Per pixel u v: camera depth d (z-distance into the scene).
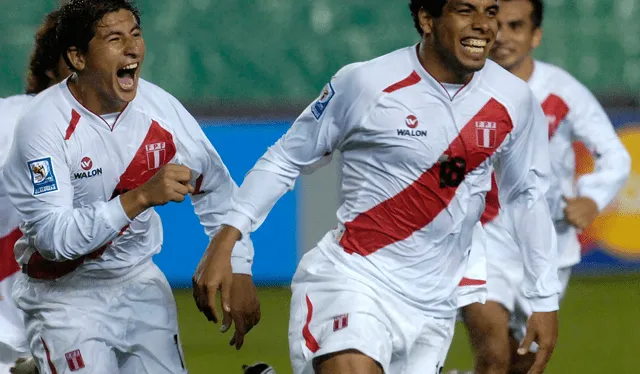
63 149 16.72
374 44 41.00
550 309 17.84
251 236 37.41
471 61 15.92
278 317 34.19
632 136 39.19
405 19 40.91
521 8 22.30
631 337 32.41
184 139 17.78
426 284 16.97
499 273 21.52
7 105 19.59
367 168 16.61
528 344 17.81
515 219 17.81
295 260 37.47
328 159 17.30
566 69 42.03
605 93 41.34
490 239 21.58
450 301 17.39
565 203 22.44
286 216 37.38
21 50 39.97
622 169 22.80
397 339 16.86
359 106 16.31
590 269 40.31
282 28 40.81
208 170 18.27
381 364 16.28
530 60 22.97
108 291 17.98
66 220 16.33
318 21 40.81
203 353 30.17
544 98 22.77
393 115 16.23
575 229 23.39
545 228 17.70
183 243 36.75
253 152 37.56
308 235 37.47
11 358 20.25
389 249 16.75
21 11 39.88
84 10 16.44
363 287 16.66
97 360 17.72
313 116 16.64
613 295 37.84
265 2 40.66
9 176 16.94
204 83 40.94
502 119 16.55
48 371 17.94
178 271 36.84
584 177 22.89
